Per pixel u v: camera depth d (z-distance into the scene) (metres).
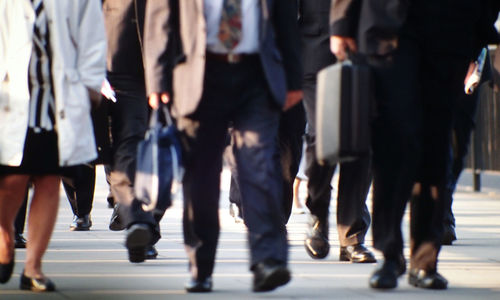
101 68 16.83
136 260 20.83
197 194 16.55
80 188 27.98
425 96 17.02
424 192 17.27
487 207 36.88
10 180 16.69
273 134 16.30
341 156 15.91
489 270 20.23
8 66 16.27
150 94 16.22
